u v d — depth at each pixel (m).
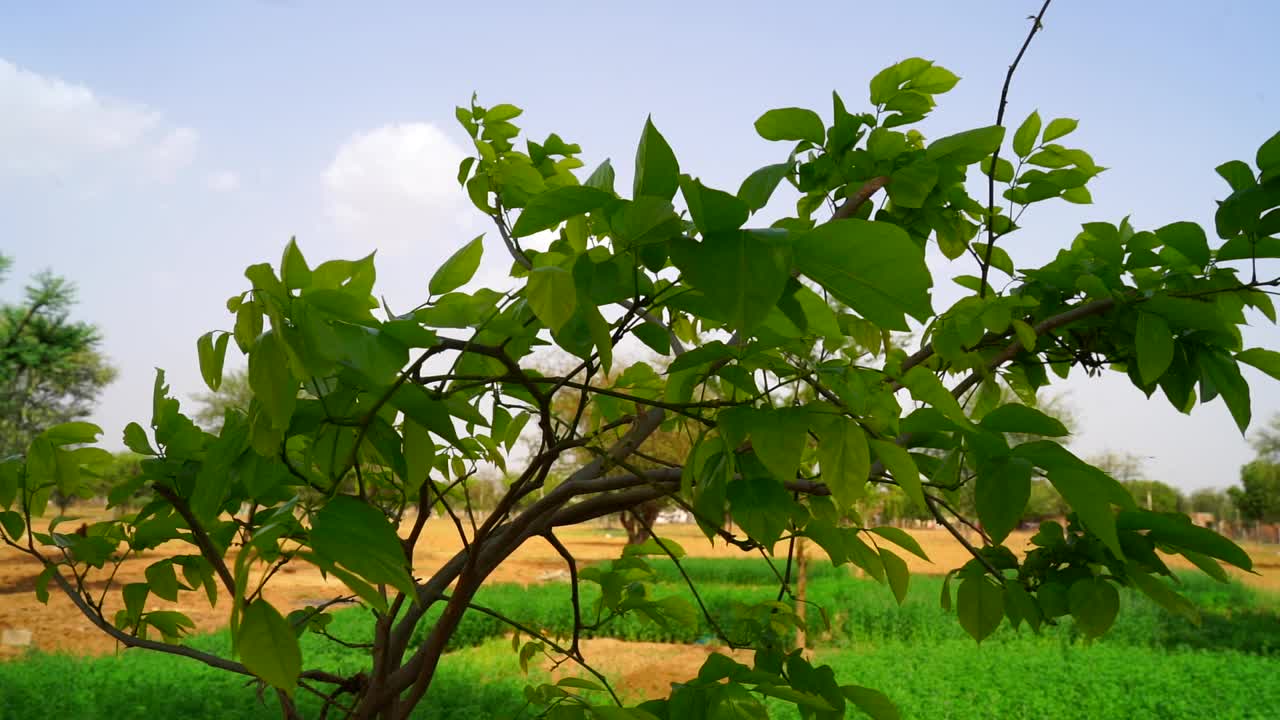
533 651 1.72
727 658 1.15
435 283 1.04
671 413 1.46
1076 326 1.66
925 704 8.66
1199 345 1.53
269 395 0.81
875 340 1.69
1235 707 8.66
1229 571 24.59
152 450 1.38
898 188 1.65
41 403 21.75
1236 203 1.41
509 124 2.10
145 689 8.66
